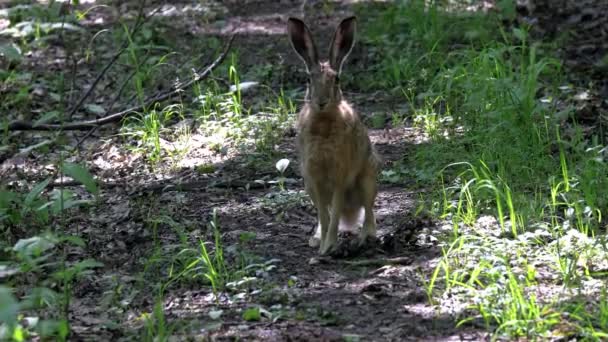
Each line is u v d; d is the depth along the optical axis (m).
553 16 20.42
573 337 8.48
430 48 18.83
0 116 16.66
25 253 9.55
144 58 19.12
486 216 11.62
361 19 21.88
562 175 12.66
